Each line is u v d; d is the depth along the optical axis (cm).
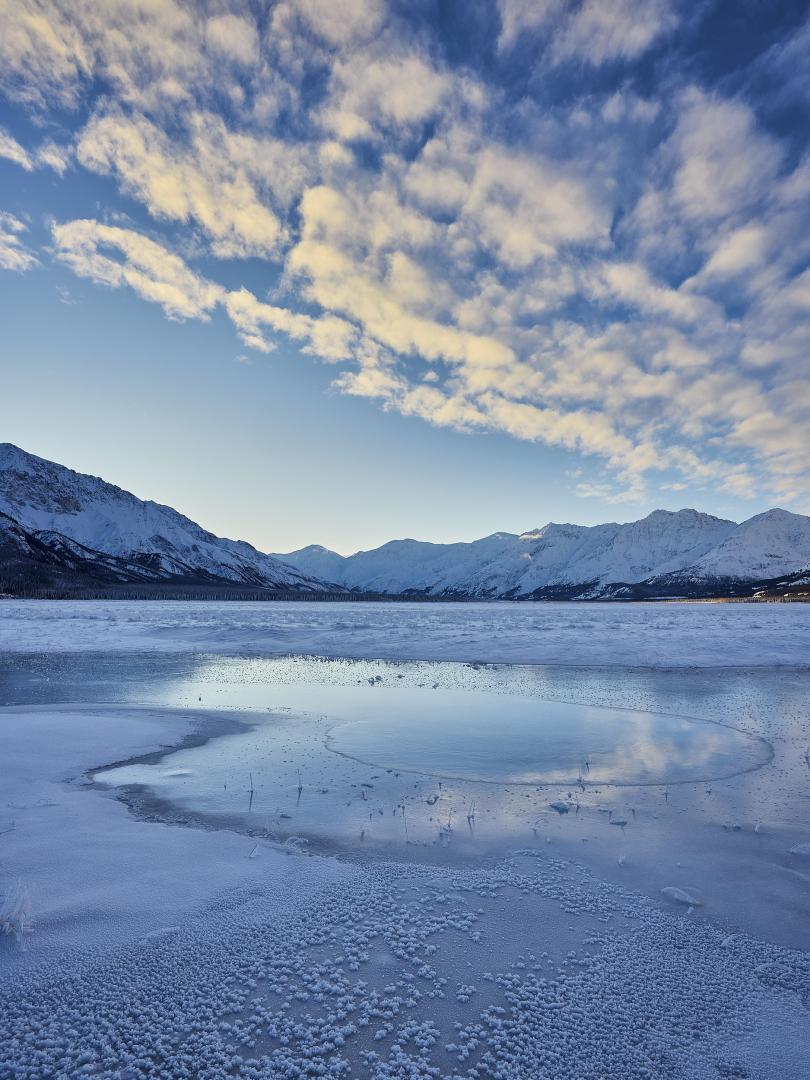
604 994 399
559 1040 355
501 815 748
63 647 2838
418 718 1334
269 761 988
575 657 2447
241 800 792
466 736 1167
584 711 1416
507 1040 353
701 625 3994
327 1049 343
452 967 427
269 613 6488
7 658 2483
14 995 382
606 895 543
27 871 555
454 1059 338
